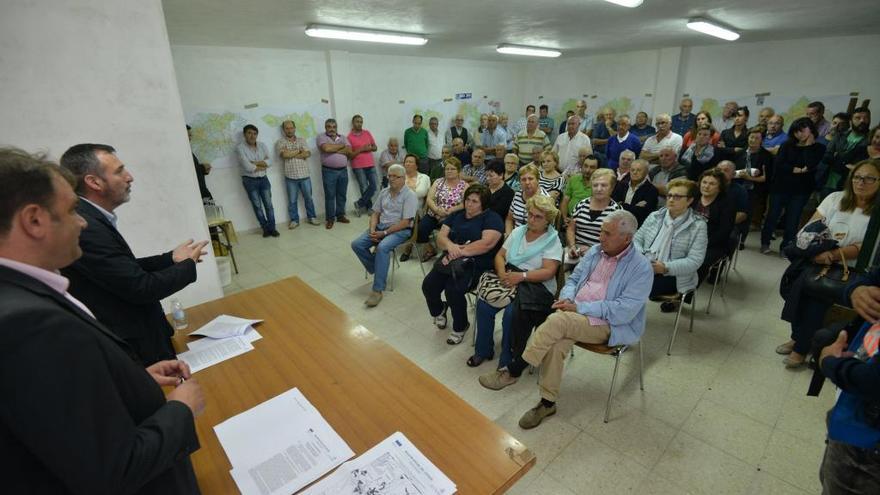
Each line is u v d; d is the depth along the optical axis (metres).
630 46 6.42
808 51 5.55
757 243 4.47
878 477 0.96
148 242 2.57
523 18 3.89
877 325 0.99
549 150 4.05
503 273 2.49
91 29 2.16
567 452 1.89
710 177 2.83
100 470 0.55
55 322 0.55
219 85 4.96
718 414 2.09
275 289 2.01
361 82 6.14
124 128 2.35
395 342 2.83
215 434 1.12
